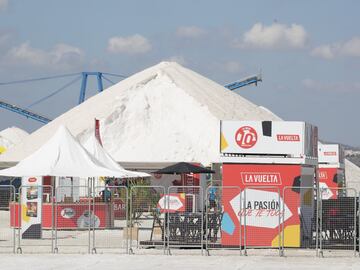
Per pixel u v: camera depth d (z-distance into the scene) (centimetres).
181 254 5506
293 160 5700
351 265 4878
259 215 5641
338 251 5638
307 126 5841
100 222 7675
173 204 6312
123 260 5162
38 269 4725
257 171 5725
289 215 5662
